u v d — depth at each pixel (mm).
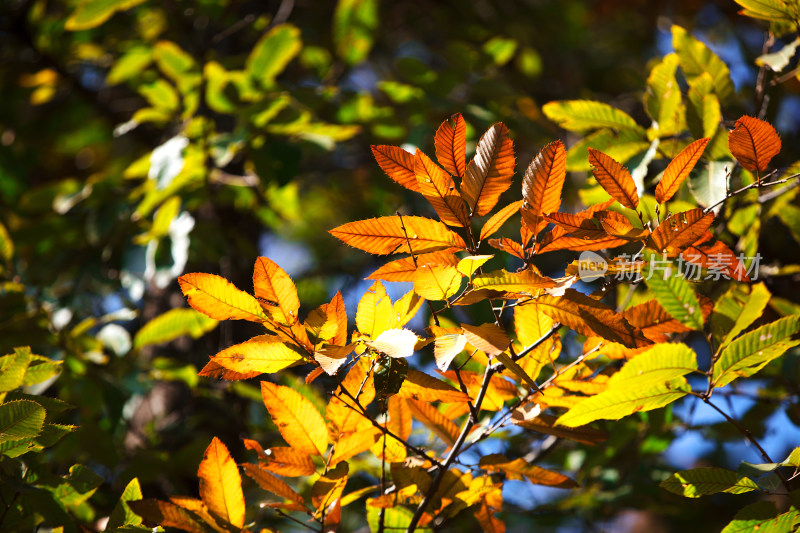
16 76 4195
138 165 3139
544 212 2188
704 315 2232
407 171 2193
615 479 2729
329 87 3414
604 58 5793
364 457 2480
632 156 2420
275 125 2984
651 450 2619
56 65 4055
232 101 3162
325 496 2232
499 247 2193
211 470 2209
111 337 2814
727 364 2191
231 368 2182
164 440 2980
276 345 2184
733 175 2389
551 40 5625
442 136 2184
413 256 2193
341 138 3197
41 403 2244
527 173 2186
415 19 5328
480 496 2281
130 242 3150
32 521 2273
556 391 2271
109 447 2582
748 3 2340
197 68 3154
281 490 2232
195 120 3002
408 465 2256
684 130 2422
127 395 2697
